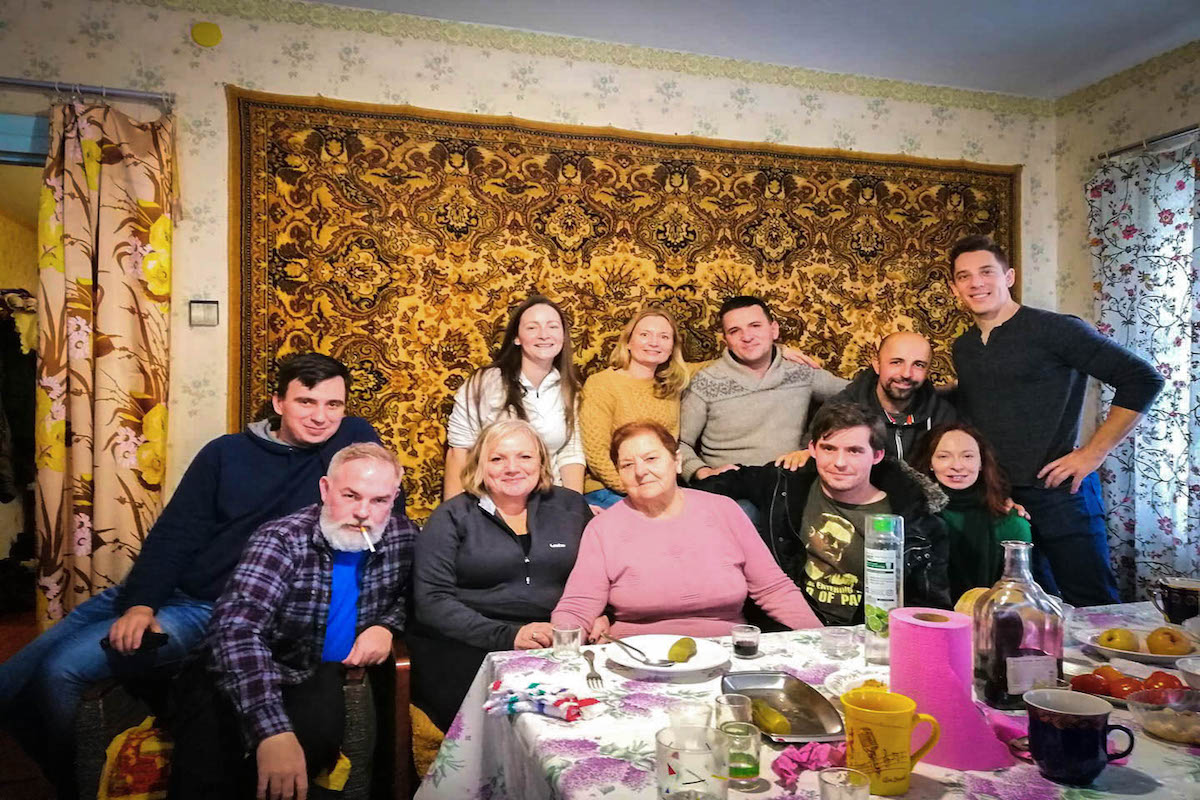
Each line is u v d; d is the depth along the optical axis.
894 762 0.90
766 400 3.06
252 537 1.92
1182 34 3.28
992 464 2.24
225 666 1.71
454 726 1.40
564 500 2.32
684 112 3.43
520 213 3.19
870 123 3.69
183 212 2.89
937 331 3.69
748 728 1.00
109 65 2.84
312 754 1.78
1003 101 3.88
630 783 0.94
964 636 1.02
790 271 3.50
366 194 3.03
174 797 1.70
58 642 2.13
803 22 3.17
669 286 3.35
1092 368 2.82
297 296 2.97
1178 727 1.03
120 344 2.69
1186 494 3.23
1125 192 3.48
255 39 2.96
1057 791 0.91
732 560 1.99
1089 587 2.90
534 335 2.91
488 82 3.20
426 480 3.09
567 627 1.85
